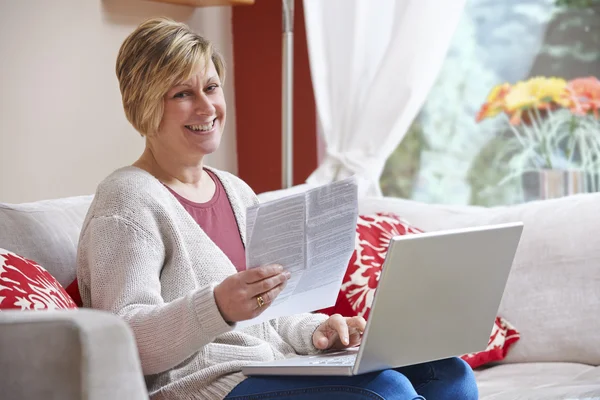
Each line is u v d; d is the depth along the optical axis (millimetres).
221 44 4133
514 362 2781
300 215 1750
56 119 3207
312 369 1708
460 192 4156
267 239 1746
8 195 3033
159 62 2039
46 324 1238
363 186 3580
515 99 4016
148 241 1926
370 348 1664
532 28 3980
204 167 2271
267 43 4133
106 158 3439
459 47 4113
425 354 1791
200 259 2018
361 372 1676
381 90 3645
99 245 1898
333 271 1870
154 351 1799
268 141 4184
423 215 3074
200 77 2109
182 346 1784
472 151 4121
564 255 2768
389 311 1665
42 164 3158
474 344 1907
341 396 1687
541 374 2600
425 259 1684
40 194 3156
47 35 3160
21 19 3059
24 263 1808
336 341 2078
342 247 1828
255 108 4199
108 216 1920
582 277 2734
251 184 4254
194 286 1978
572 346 2707
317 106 3773
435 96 4164
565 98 3936
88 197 2391
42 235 2113
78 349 1212
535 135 4004
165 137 2113
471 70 4098
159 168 2145
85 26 3314
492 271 1851
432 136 4184
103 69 3408
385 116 3648
